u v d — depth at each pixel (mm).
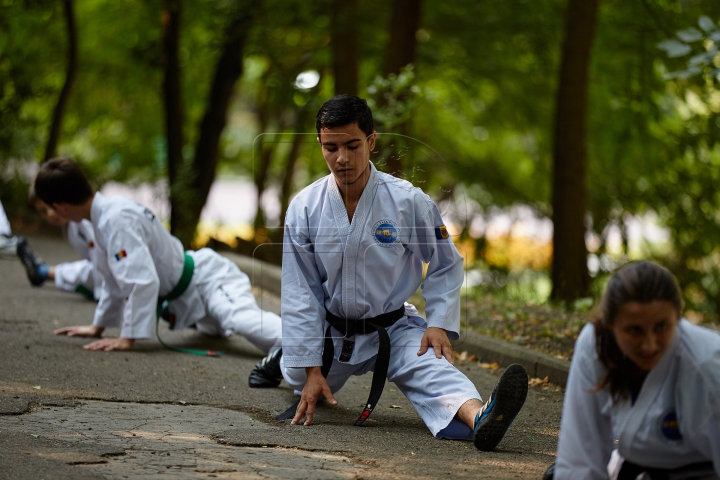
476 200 22344
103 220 7965
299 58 21047
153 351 8000
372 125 5602
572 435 3797
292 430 5570
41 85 23625
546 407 6699
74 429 5262
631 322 3391
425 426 5922
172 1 19047
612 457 4020
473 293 14422
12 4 21469
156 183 26297
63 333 8453
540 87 20219
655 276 3385
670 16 16828
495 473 4738
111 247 7898
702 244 18828
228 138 29141
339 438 5410
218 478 4379
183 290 8258
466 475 4660
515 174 24359
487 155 24766
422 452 5152
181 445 5039
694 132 18625
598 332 3633
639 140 19250
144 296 7867
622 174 20359
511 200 22781
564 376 7473
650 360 3492
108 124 27250
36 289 11227
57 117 20875
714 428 3520
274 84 17938
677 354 3572
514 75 20109
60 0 21312
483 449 5207
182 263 8266
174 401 6246
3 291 10891
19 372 6777
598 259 17938
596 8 13961
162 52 20156
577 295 13719
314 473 4559
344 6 16328
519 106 21344
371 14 18203
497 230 22172
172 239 8242
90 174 25203
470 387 5465
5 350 7539
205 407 6137
